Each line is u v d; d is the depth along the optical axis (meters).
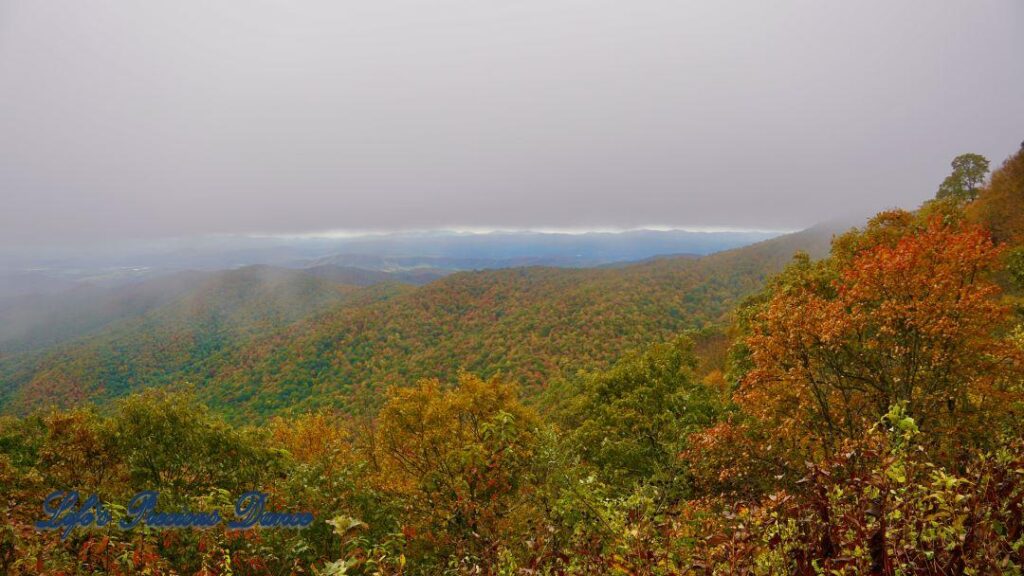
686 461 8.12
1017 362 8.27
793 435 8.45
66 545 4.79
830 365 9.62
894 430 2.56
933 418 8.41
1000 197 29.91
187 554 6.26
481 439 7.78
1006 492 2.54
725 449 8.03
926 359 8.95
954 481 2.23
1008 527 2.40
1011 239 24.83
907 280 9.16
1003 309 8.57
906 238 9.86
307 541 6.61
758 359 10.03
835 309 9.23
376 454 14.60
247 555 5.57
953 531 2.17
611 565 3.02
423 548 7.10
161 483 11.48
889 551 2.23
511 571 3.66
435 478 8.94
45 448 11.94
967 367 8.53
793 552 2.60
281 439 19.70
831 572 2.22
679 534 3.15
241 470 11.95
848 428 8.52
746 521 2.72
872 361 9.73
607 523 3.38
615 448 13.85
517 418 14.88
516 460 7.33
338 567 3.07
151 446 11.74
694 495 7.30
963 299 8.50
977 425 7.77
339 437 18.70
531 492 6.86
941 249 9.55
